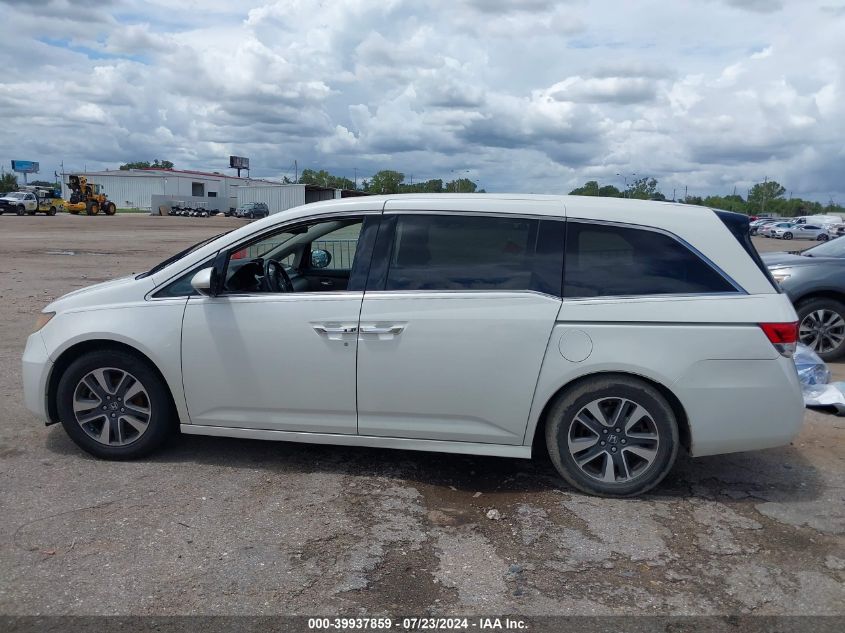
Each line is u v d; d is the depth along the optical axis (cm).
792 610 314
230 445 494
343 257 530
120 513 390
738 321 398
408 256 429
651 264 411
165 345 441
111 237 3095
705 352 398
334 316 423
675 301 402
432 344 414
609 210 420
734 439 405
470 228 426
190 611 304
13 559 341
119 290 457
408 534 374
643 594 324
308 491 424
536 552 359
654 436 412
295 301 430
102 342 456
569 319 404
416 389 420
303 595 318
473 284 417
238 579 329
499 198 434
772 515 404
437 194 449
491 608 311
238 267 459
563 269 413
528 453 421
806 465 480
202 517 388
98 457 465
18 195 5597
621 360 399
